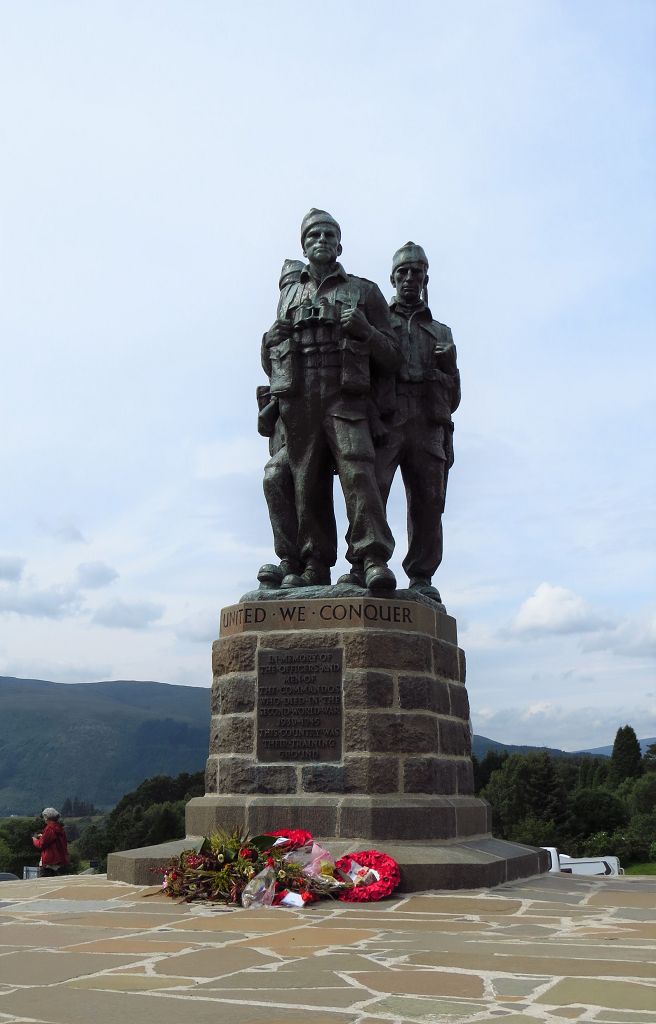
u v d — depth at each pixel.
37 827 75.75
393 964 6.25
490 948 6.86
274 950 6.85
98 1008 5.10
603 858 16.39
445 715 12.55
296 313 13.12
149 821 87.56
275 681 12.00
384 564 12.54
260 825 11.41
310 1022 4.75
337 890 9.72
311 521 13.28
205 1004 5.16
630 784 106.94
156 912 9.09
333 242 13.23
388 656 11.91
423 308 14.70
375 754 11.53
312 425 13.11
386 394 13.68
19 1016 4.93
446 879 10.49
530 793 87.00
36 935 7.70
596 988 5.47
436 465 14.45
